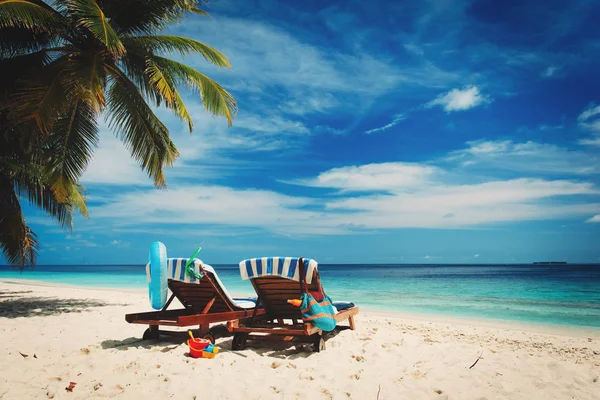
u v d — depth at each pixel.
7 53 10.23
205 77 11.20
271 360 5.25
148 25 11.20
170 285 6.52
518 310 14.91
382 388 4.16
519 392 4.11
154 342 6.28
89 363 4.91
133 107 10.95
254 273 5.89
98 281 37.00
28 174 12.04
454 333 8.57
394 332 7.63
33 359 5.19
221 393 3.97
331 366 4.92
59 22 9.62
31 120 9.37
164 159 11.65
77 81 9.06
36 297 15.42
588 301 18.50
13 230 12.20
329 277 54.22
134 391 3.98
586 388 4.32
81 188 13.84
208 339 5.84
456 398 3.92
